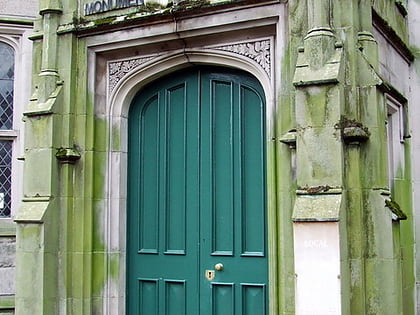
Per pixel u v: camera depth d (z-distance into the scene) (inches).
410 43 319.6
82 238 262.2
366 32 225.5
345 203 207.8
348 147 212.2
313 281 201.6
